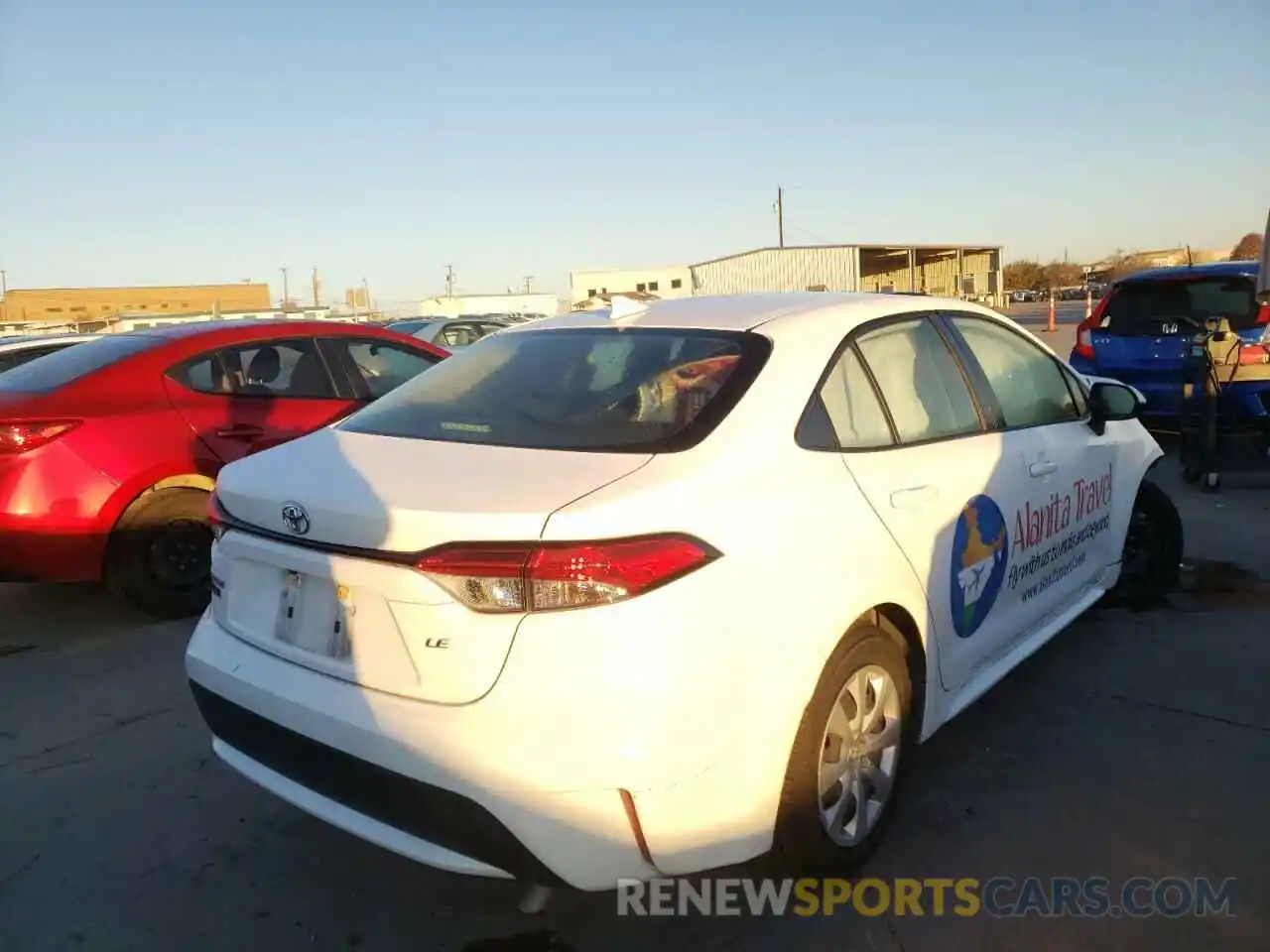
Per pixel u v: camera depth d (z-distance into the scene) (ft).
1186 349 26.43
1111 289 31.37
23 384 17.33
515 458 8.65
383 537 7.82
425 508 7.72
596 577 7.38
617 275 195.42
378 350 21.17
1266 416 25.75
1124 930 8.87
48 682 15.15
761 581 8.13
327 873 10.15
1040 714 12.95
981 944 8.75
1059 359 14.43
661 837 7.54
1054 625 13.41
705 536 7.89
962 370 11.93
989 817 10.62
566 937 9.04
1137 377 29.78
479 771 7.41
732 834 7.98
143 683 15.03
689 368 9.70
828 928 9.02
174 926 9.34
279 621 8.80
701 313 10.99
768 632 8.13
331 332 20.35
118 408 16.89
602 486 7.89
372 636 7.99
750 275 149.59
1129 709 13.02
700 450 8.48
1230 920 8.94
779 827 8.63
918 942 8.80
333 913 9.50
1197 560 18.97
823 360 9.93
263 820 11.15
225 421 17.95
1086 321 31.78
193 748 12.90
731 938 8.94
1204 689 13.52
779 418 9.12
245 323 19.49
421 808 7.73
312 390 19.57
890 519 9.59
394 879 10.03
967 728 12.63
